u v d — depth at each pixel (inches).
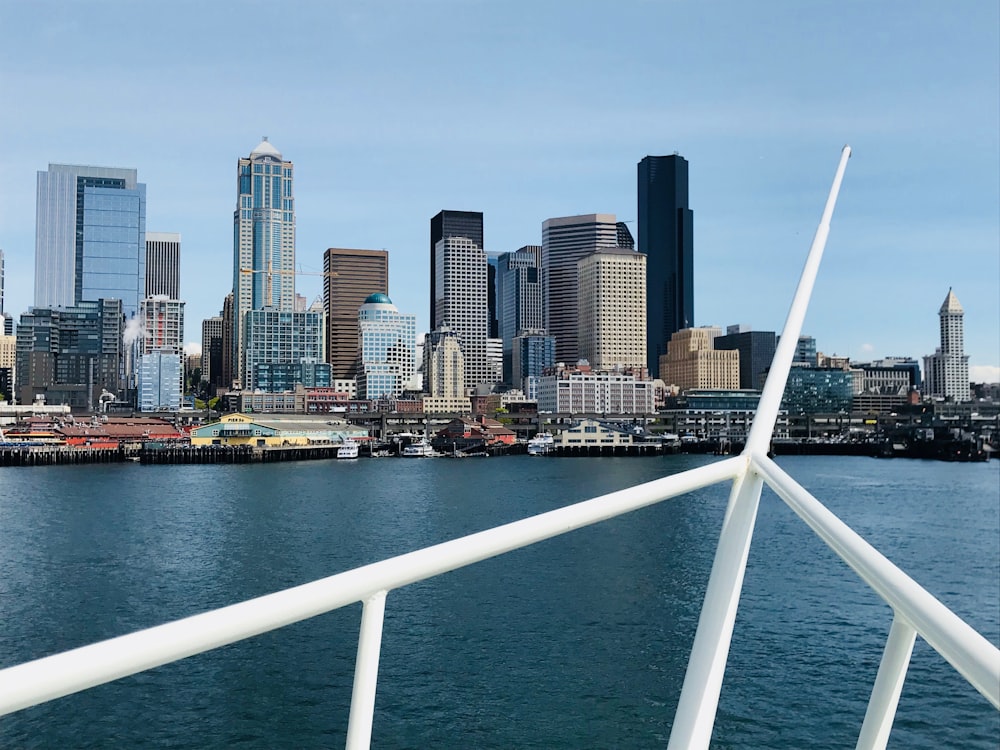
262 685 1510.8
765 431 310.7
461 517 4035.4
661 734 1312.7
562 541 3004.4
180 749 1270.9
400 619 1915.6
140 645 177.8
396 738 1302.9
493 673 1569.9
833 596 2183.8
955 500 5147.6
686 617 1945.1
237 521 3816.4
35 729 1334.9
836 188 369.1
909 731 1362.0
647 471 7790.4
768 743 1295.5
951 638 194.1
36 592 2285.9
